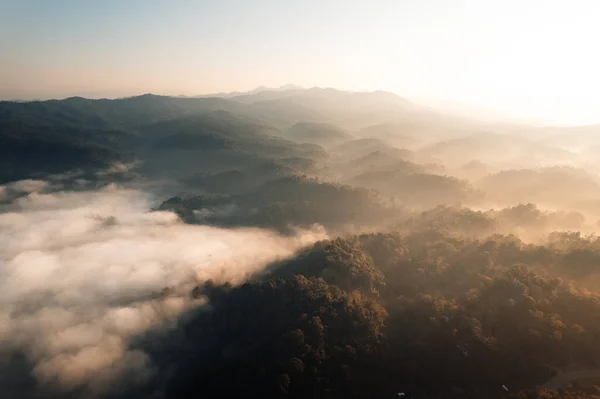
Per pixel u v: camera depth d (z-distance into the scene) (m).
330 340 127.19
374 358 122.69
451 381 114.00
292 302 145.38
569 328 116.88
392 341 129.12
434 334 126.62
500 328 123.50
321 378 116.25
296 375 116.94
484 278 146.12
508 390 107.62
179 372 146.75
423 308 137.12
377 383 117.06
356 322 131.00
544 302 127.12
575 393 100.69
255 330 145.38
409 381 116.94
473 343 117.88
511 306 127.44
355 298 144.25
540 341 114.12
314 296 142.38
